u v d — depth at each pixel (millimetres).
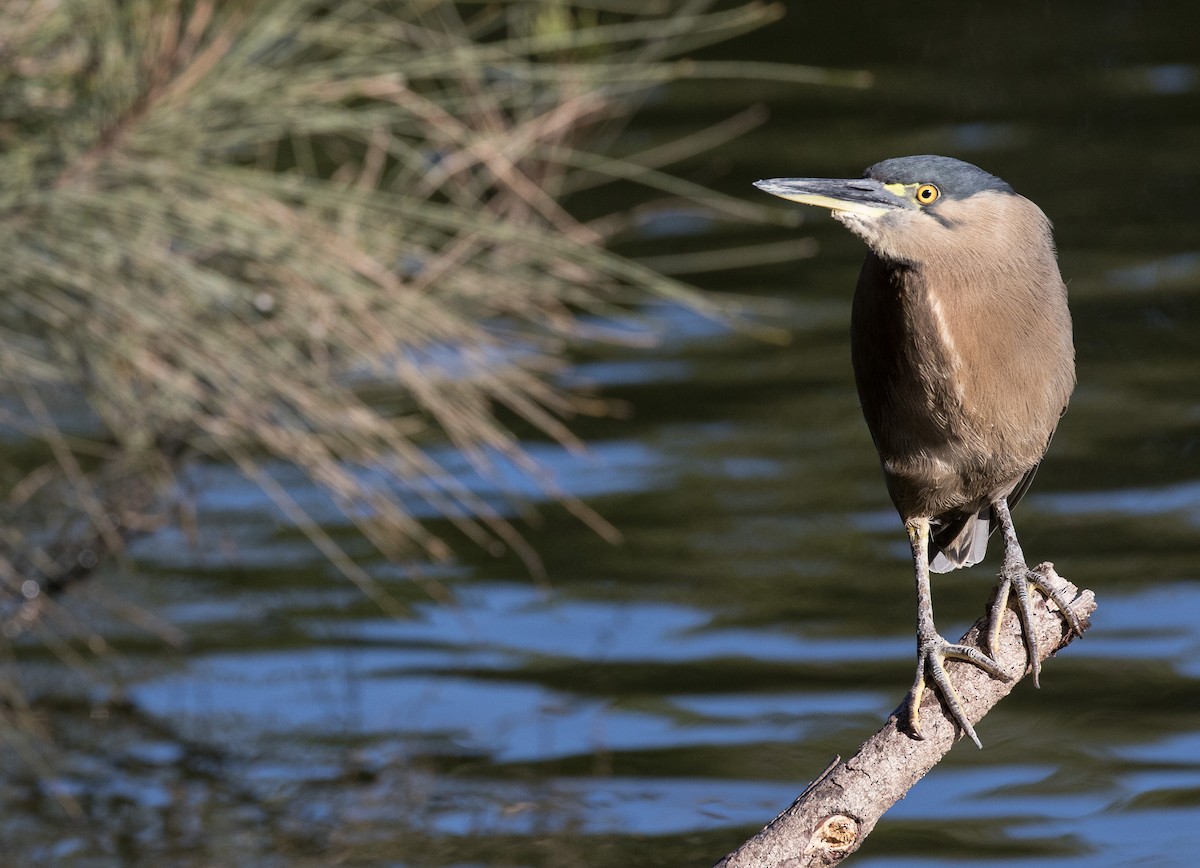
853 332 7117
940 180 6609
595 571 12297
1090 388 14406
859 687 10633
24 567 11555
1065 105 21734
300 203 9812
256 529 13352
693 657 11125
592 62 11422
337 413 9750
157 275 9078
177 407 9734
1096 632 11039
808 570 12078
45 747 10578
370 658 11477
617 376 15430
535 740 10336
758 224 18844
